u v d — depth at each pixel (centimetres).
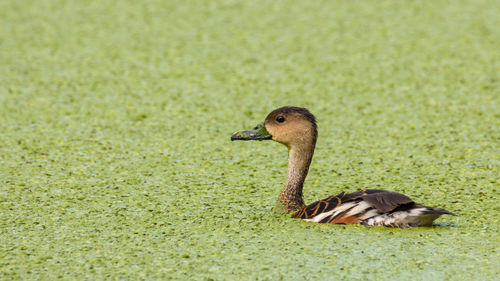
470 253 1003
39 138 1579
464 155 1476
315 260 985
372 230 1078
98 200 1238
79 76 2059
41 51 2300
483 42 2389
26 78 2028
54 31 2544
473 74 2066
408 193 1270
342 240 1048
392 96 1897
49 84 1981
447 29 2555
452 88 1948
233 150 1534
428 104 1827
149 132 1636
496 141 1558
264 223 1130
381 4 2934
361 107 1819
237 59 2244
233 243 1050
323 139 1602
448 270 952
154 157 1476
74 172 1380
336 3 2958
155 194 1271
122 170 1398
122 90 1945
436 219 1132
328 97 1898
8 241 1059
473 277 932
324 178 1366
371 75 2075
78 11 2839
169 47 2370
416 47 2345
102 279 936
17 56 2241
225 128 1673
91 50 2323
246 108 1816
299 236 1068
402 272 947
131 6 2930
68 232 1097
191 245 1046
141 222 1139
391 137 1605
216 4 2956
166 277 941
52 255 1011
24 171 1380
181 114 1767
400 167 1418
